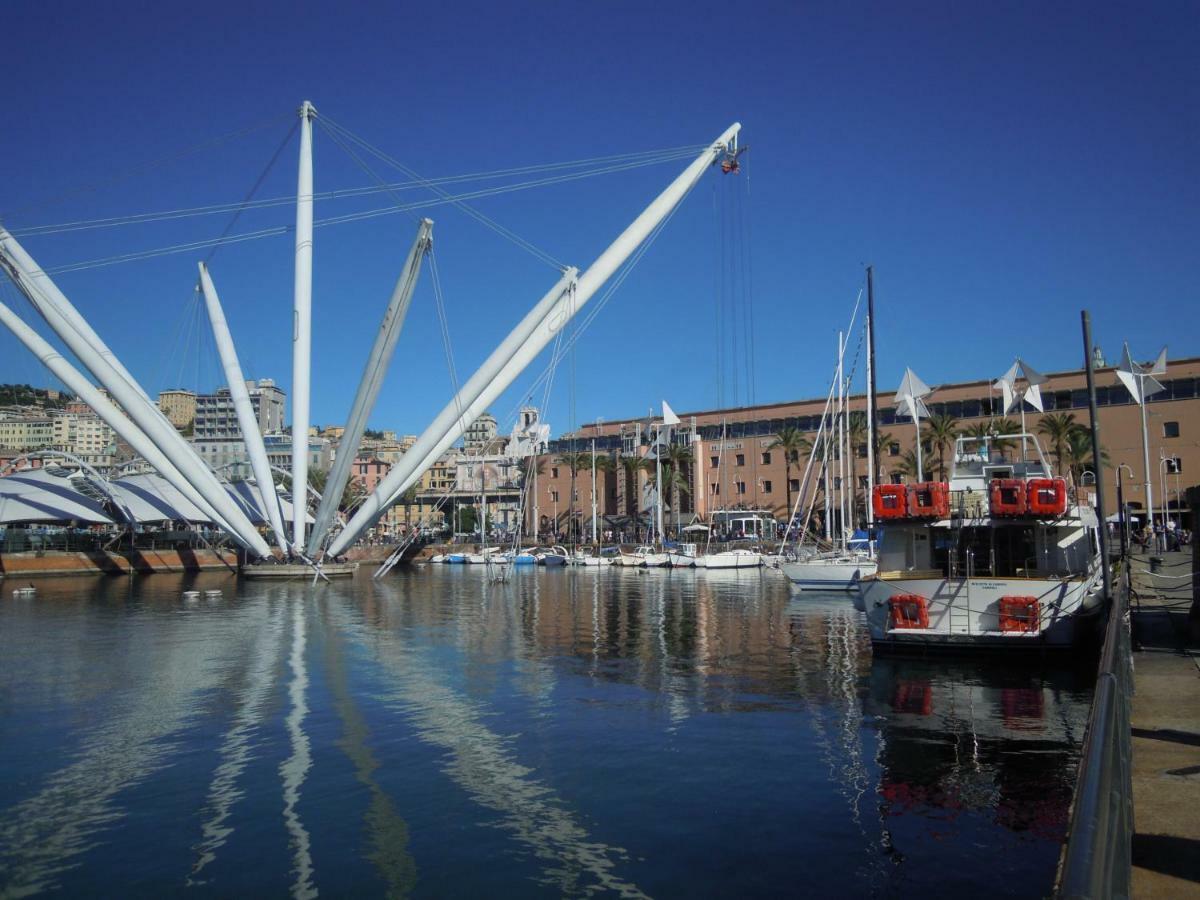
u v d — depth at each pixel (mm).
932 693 18078
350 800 11641
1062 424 76000
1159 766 8328
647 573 71938
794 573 48312
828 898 8562
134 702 18312
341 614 38062
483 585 58188
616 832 10367
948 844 9922
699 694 18531
